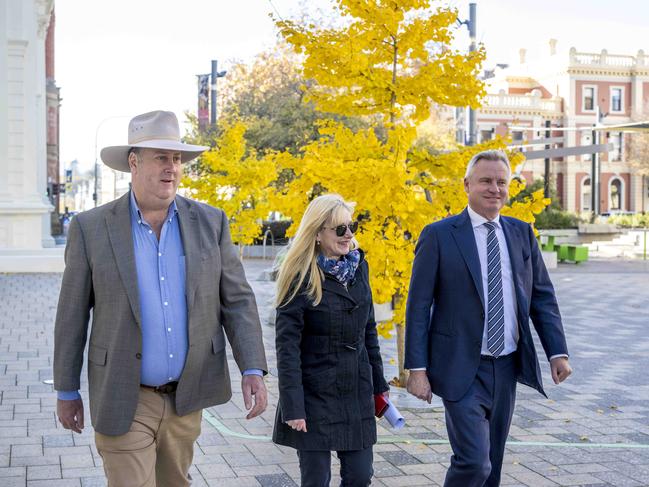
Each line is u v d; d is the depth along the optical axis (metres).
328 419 3.58
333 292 3.63
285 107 34.84
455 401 3.79
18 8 25.80
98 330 3.19
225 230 3.45
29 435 5.86
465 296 3.88
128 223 3.23
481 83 7.08
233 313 3.38
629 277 24.09
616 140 62.66
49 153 57.22
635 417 6.84
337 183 6.72
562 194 61.66
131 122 3.25
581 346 11.27
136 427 3.18
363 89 7.26
